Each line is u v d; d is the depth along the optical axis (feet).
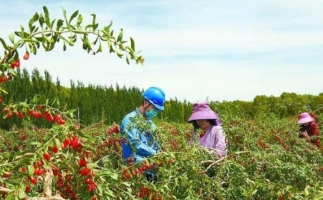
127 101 74.59
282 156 18.74
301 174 16.53
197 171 15.65
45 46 11.13
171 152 15.61
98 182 11.03
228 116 20.68
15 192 9.41
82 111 66.23
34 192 12.19
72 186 11.14
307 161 23.16
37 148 9.98
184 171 15.70
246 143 19.79
